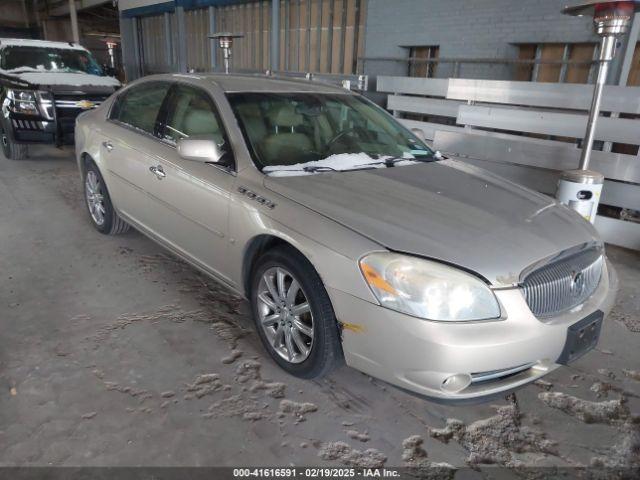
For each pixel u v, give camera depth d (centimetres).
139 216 377
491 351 202
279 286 260
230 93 322
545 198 297
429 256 212
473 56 659
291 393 254
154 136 361
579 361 291
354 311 219
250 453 215
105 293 348
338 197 253
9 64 783
